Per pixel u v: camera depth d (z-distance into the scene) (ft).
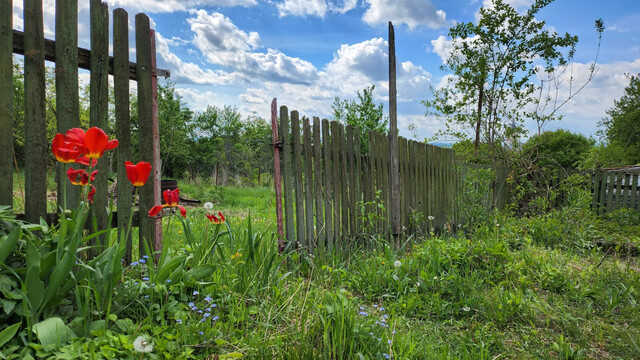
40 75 8.41
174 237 15.78
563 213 23.58
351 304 8.82
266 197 44.06
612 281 13.24
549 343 9.34
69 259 6.28
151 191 10.66
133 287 7.76
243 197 45.73
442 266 13.58
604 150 60.90
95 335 6.36
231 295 8.96
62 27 8.70
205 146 117.60
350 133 16.40
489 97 40.29
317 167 14.65
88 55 9.29
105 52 9.53
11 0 8.01
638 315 10.84
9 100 8.03
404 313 10.42
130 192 10.23
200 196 42.86
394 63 18.49
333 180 15.48
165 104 70.44
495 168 30.42
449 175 25.39
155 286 7.76
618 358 8.70
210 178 83.66
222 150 86.74
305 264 13.34
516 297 11.09
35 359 5.69
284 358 7.04
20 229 6.24
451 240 18.04
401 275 12.66
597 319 10.85
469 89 40.24
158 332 6.71
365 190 17.31
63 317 6.61
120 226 9.95
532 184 32.63
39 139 8.45
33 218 8.38
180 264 8.50
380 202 18.25
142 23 10.43
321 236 14.65
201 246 9.34
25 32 8.20
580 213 23.82
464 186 24.77
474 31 40.01
